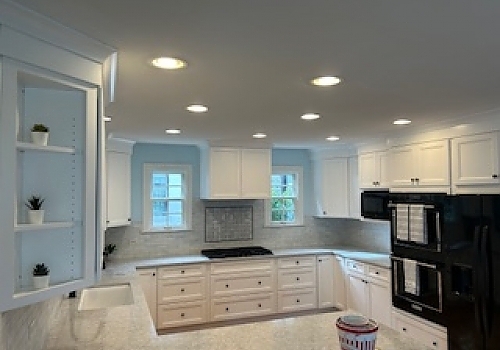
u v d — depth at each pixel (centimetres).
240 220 585
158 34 151
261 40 159
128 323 244
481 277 303
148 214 536
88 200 157
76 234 157
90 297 351
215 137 470
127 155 486
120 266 459
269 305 533
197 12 133
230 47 166
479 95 253
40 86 152
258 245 594
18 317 158
